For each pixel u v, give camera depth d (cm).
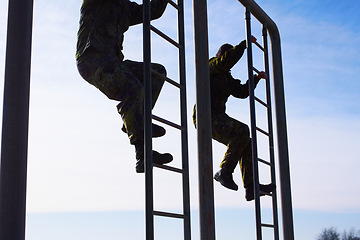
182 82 444
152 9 468
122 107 436
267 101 628
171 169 411
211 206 448
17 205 304
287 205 629
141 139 431
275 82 651
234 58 577
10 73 318
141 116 435
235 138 605
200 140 459
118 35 466
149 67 404
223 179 604
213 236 445
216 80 615
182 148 431
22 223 304
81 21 461
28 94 320
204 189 450
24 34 324
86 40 454
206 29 478
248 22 583
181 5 461
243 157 613
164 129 434
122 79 439
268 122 624
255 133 559
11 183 305
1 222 300
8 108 314
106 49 453
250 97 565
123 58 474
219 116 613
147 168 387
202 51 473
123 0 473
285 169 636
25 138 314
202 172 452
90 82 455
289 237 623
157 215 385
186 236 412
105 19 460
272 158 615
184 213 418
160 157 416
